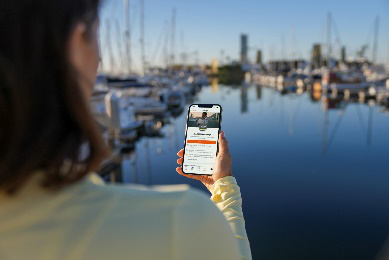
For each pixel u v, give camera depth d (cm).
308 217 603
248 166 946
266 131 1553
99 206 45
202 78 5869
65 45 44
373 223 575
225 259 49
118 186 49
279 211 631
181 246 45
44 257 42
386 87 2612
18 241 42
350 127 1620
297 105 2673
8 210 42
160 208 46
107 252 43
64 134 43
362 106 2486
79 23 46
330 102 2839
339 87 3303
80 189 46
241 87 5416
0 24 42
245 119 1972
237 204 87
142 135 1469
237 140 1348
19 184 41
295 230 557
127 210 45
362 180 807
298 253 491
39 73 42
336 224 574
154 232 45
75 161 44
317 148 1179
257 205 662
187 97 3200
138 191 48
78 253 42
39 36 42
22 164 40
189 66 6016
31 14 42
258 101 3078
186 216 46
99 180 53
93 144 45
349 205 654
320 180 812
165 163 980
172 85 2575
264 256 486
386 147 1180
